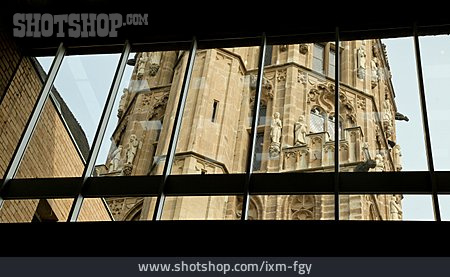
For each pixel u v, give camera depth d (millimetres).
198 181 8273
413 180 7855
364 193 7840
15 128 9852
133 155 22078
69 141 10953
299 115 25438
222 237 6965
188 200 17500
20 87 10008
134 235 7090
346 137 22875
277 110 25734
